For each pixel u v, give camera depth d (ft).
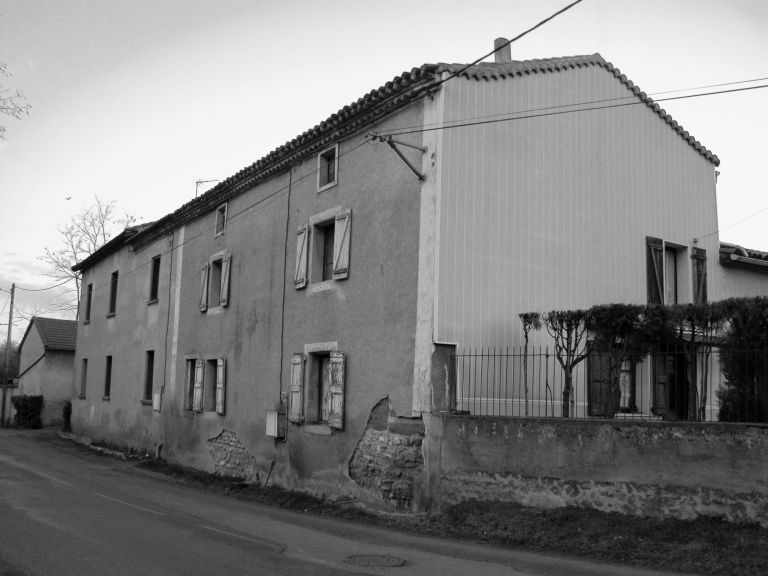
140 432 72.13
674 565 24.63
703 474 26.89
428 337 35.29
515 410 37.14
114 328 83.76
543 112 41.50
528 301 38.83
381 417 38.11
